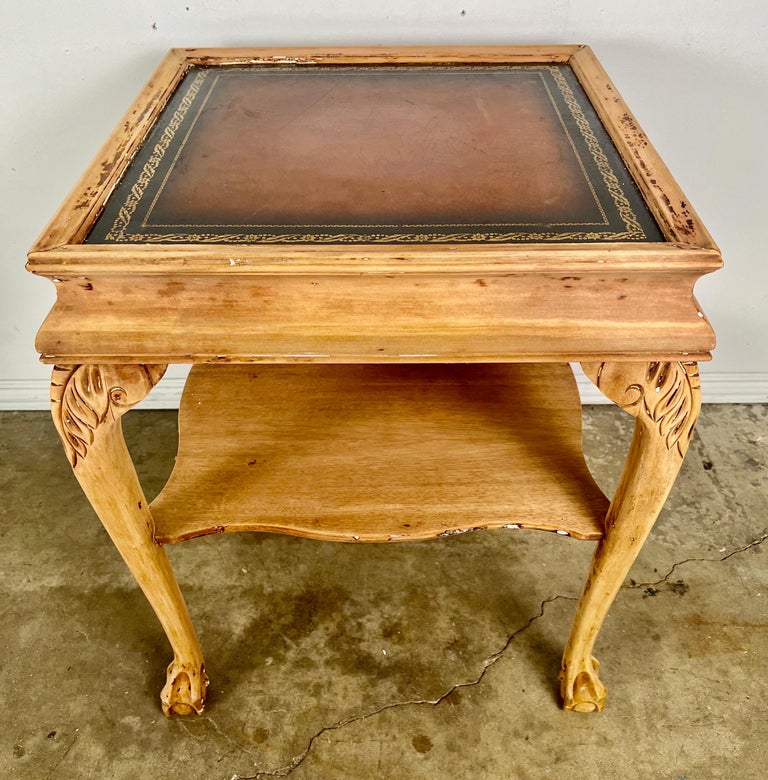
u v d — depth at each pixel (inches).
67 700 50.4
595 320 31.0
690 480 65.6
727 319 67.1
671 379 32.4
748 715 49.0
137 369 32.5
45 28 49.9
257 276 29.8
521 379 50.9
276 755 47.6
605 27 50.5
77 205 33.4
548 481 42.9
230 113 42.9
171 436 70.4
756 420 71.6
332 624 54.9
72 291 30.5
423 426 47.0
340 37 51.1
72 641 53.9
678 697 50.1
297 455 44.7
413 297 30.6
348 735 48.5
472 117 42.3
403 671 51.9
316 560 59.4
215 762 47.3
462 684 51.1
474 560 59.3
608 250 29.4
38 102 53.3
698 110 54.4
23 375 70.9
